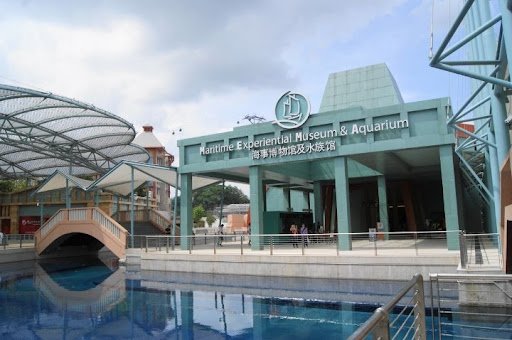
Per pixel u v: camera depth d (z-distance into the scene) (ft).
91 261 101.35
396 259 55.11
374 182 113.80
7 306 51.72
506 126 41.09
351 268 57.57
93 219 94.53
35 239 102.58
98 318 45.19
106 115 100.01
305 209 126.11
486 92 54.75
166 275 71.10
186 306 49.49
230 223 193.36
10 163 144.87
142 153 150.41
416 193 121.70
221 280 64.08
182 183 88.17
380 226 93.20
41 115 99.35
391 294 49.32
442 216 119.34
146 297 55.31
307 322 40.40
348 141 70.95
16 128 105.40
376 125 68.59
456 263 51.62
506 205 30.68
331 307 45.42
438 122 64.39
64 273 80.43
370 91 114.01
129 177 100.01
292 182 108.78
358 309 44.09
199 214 255.70
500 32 32.68
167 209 224.53
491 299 36.22
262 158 78.48
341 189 70.69
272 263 63.16
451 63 35.63
